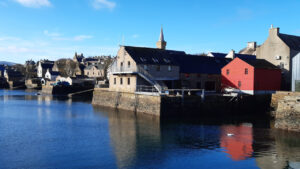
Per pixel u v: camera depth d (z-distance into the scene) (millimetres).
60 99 71500
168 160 20438
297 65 38375
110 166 19234
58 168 18859
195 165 19500
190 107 39406
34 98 73250
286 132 29281
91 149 23062
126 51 48500
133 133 28734
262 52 55469
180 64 54594
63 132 29297
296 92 37688
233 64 48188
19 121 35969
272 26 53875
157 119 36562
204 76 55219
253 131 29797
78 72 138875
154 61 48281
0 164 19547
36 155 21484
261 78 45562
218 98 41281
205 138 26703
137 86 45281
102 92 55781
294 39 54594
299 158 20859
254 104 43938
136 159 20656
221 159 20656
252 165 19469
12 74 151125
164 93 38938
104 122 34938
